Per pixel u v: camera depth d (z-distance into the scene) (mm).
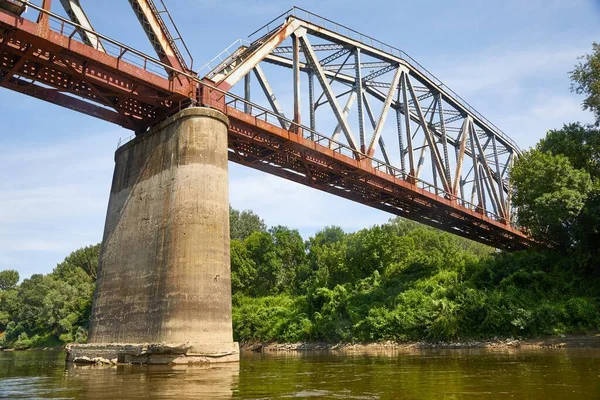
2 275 125875
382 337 39969
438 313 36844
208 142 24469
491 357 22562
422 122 43688
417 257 53844
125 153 29000
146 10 26219
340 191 40719
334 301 47906
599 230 37781
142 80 24438
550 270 42375
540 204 39812
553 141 47688
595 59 39031
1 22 19688
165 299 21781
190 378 15094
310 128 35312
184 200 23172
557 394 10016
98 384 13617
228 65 31781
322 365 21078
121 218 27219
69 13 24609
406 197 41281
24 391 12117
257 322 53219
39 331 88188
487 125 56625
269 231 80438
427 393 10672
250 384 13180
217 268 22469
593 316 32188
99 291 26969
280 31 33281
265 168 35219
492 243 57562
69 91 25266
